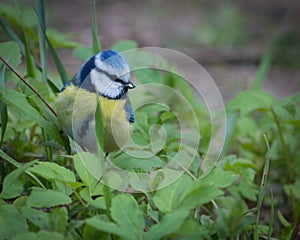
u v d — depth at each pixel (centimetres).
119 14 1952
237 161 742
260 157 906
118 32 1789
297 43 1798
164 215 469
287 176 852
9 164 658
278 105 788
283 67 1667
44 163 537
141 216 457
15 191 515
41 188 541
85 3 2003
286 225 682
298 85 1552
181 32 1839
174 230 445
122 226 448
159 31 1831
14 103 621
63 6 1959
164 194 480
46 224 483
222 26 1909
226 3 2130
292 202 766
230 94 1400
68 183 533
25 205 509
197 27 1886
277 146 910
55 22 1808
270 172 902
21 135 754
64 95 665
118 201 463
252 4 2136
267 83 1562
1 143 645
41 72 810
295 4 2108
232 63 1659
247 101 793
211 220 622
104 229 443
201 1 2133
